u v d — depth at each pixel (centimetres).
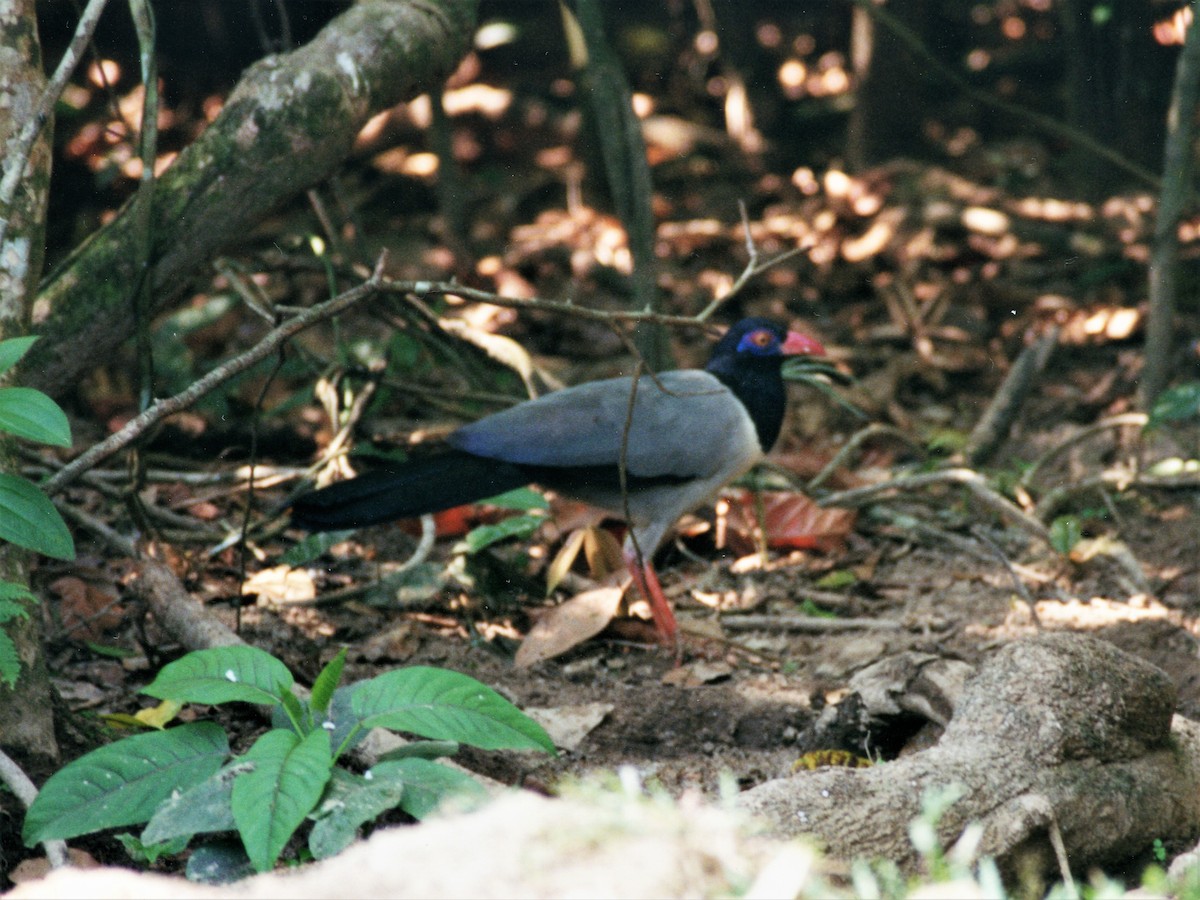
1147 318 1537
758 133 2089
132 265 842
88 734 653
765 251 1755
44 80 691
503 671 879
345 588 1003
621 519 1027
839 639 939
